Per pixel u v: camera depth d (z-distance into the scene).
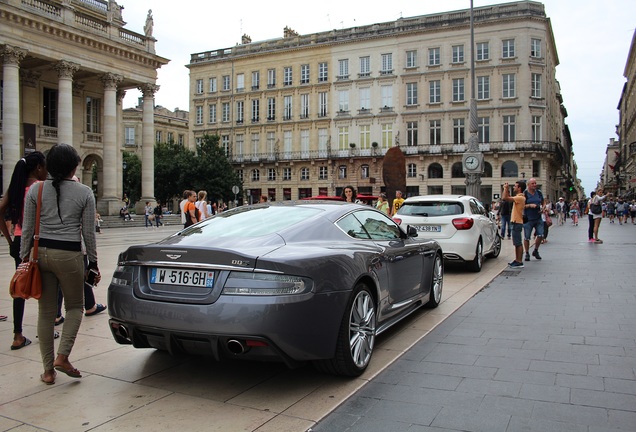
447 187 54.16
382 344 5.43
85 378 4.43
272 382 4.31
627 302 7.49
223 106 66.44
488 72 52.31
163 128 83.62
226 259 3.85
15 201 5.50
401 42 55.78
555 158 55.06
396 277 5.52
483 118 52.75
